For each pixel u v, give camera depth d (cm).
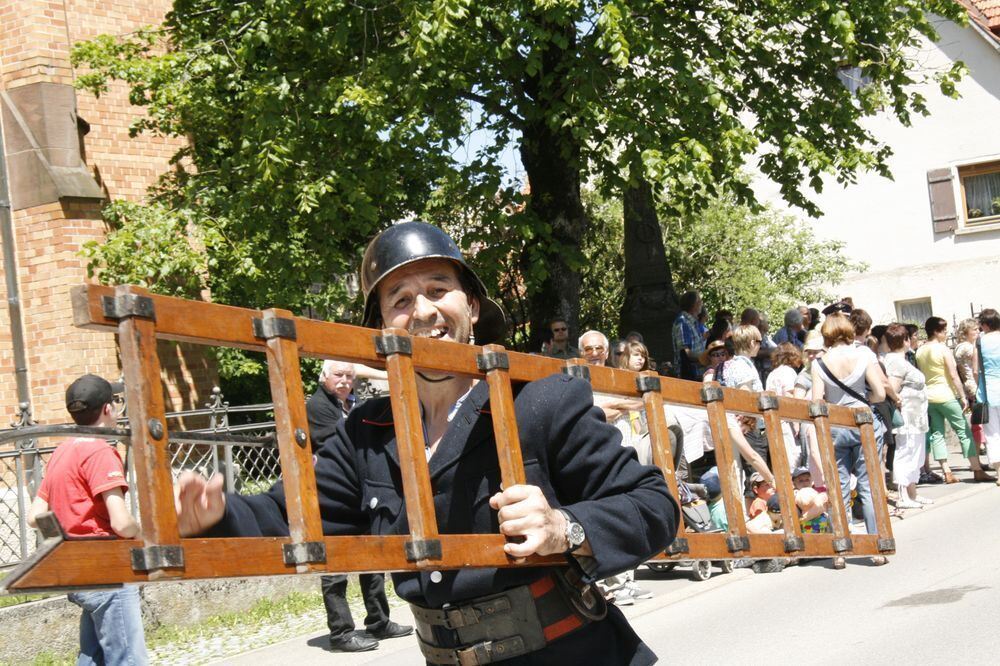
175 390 1571
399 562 228
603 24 1191
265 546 204
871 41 1500
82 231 1503
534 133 1455
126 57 1412
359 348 232
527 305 1634
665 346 1650
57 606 847
